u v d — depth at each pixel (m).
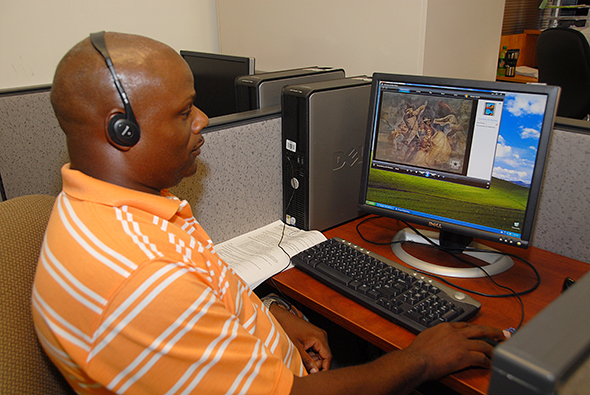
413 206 1.01
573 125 0.91
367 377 0.61
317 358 0.90
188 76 0.58
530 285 0.89
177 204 0.59
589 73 2.55
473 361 0.66
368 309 0.83
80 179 0.54
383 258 0.94
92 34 0.55
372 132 1.03
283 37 1.84
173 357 0.49
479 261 0.98
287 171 1.14
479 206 0.93
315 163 1.09
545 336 0.23
